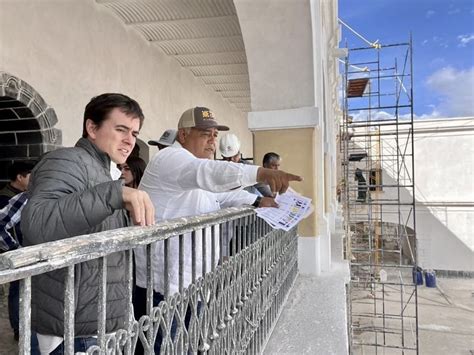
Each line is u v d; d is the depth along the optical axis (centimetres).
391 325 1245
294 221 200
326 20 651
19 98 389
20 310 67
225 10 546
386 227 1794
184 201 168
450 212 1712
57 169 104
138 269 176
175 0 521
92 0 510
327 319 289
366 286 1454
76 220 91
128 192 96
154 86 671
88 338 108
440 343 1127
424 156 1738
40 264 69
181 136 188
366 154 1652
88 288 104
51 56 439
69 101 468
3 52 377
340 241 694
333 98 1143
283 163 417
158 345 158
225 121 1081
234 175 144
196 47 685
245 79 885
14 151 426
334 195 1157
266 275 245
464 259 1694
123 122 121
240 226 184
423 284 1605
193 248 131
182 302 123
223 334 159
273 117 412
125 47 585
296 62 402
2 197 260
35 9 415
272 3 379
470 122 1691
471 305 1402
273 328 269
